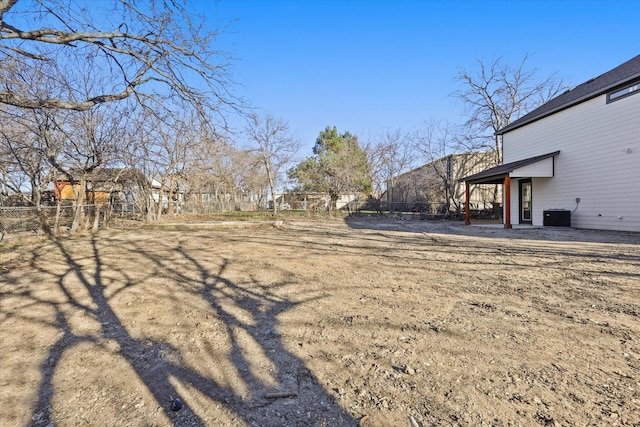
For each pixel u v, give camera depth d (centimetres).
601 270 507
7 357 247
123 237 1021
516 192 1499
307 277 491
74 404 190
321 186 2755
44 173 1149
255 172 2905
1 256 676
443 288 423
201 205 2408
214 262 615
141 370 228
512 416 173
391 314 329
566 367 222
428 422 171
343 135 3497
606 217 1050
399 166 2506
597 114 1075
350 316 325
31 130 910
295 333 286
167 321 319
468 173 2209
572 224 1172
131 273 527
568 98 1220
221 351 255
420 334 279
